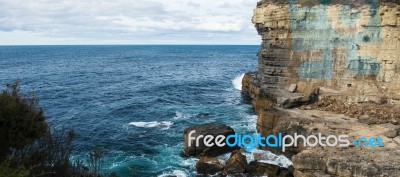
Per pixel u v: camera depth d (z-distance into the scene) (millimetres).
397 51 43062
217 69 139500
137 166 34406
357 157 28516
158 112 56344
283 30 50500
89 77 106875
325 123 37031
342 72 47188
